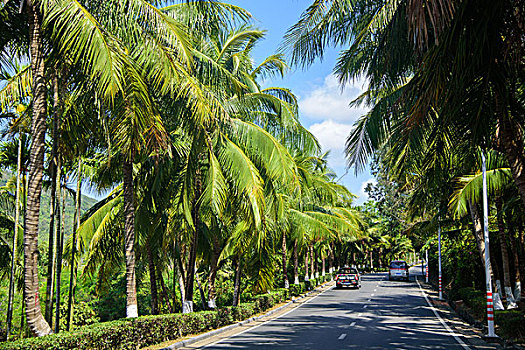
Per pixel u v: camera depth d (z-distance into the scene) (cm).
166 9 1242
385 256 8356
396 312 2081
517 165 880
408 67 1113
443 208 2009
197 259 2195
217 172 1353
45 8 826
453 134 1036
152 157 1473
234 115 1534
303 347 1191
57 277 1238
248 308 1917
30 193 870
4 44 1034
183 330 1354
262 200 1316
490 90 908
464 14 744
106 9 950
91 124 1220
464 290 2159
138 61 1038
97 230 1623
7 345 735
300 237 2522
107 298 2988
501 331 1313
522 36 779
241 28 1667
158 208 1590
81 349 881
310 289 3625
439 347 1184
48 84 1120
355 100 1439
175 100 1159
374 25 1014
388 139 1239
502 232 1723
